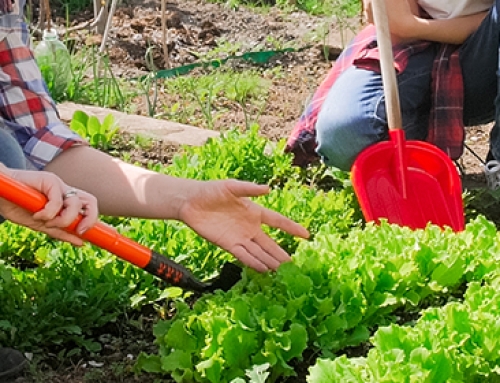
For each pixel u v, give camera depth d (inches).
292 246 110.7
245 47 196.9
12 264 108.2
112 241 89.4
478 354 89.0
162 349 91.2
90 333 98.3
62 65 155.2
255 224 93.9
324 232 104.2
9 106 94.7
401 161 115.0
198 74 178.9
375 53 121.5
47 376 93.2
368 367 85.7
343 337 94.7
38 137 94.3
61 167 94.5
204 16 217.6
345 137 121.3
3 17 93.4
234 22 216.1
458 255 99.7
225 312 90.4
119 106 155.4
